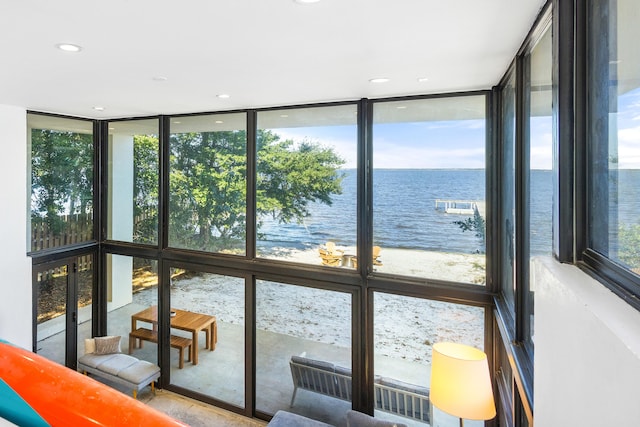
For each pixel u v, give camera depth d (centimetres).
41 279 486
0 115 425
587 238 135
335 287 423
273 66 280
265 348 464
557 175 145
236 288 479
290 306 451
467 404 302
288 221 445
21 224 448
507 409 302
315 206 431
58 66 280
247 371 470
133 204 540
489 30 211
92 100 405
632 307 89
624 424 66
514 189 263
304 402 448
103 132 550
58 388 44
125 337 552
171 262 516
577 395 95
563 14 143
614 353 71
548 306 129
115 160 547
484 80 321
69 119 513
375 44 235
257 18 197
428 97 375
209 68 286
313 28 210
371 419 368
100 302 563
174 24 204
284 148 443
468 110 362
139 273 541
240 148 466
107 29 211
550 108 174
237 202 471
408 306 397
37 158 479
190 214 504
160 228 518
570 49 142
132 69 287
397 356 403
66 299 518
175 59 264
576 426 96
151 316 534
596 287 107
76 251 526
